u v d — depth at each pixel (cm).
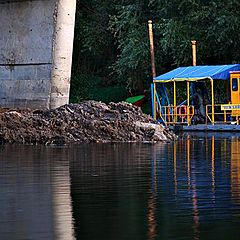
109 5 7219
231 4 6062
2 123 3644
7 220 1429
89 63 7588
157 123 3953
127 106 3925
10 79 4797
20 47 4747
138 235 1296
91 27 7175
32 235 1305
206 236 1284
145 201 1634
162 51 6612
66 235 1301
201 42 6244
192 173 2161
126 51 6525
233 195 1698
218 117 5538
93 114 3812
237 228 1343
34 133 3603
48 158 2709
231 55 6431
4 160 2638
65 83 4634
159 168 2322
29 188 1850
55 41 4575
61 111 3797
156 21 6806
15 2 4762
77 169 2303
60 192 1778
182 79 5306
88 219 1434
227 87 5672
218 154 2878
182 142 3700
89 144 3488
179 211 1508
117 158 2702
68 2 4584
